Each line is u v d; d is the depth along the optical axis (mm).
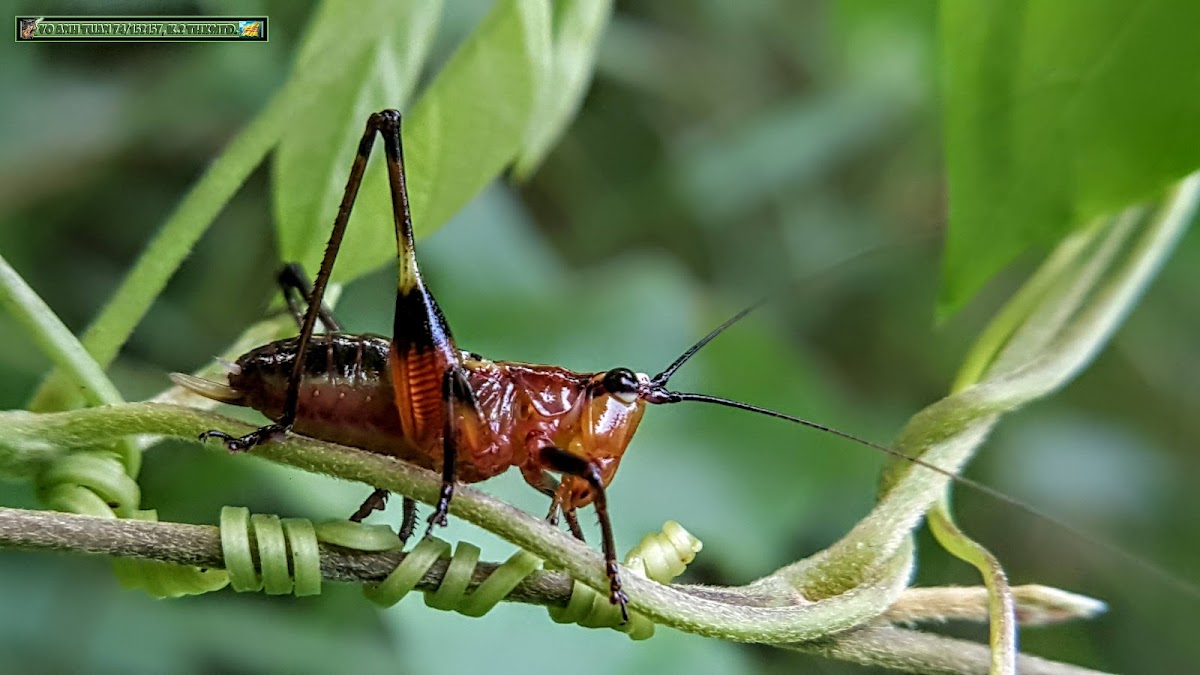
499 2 139
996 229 137
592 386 142
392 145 137
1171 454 213
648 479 164
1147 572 200
